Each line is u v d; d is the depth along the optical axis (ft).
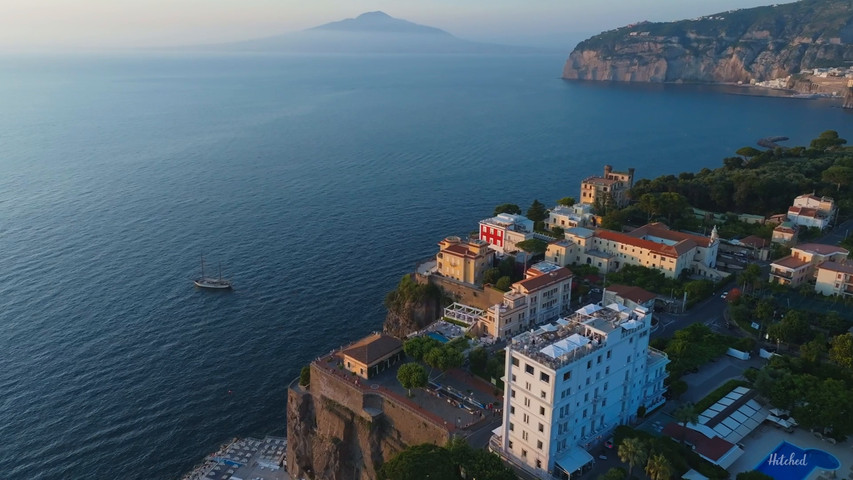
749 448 383.65
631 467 347.56
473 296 631.56
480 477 336.90
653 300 579.07
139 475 456.86
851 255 637.30
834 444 388.78
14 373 545.85
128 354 581.53
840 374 437.58
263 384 553.64
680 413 382.42
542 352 360.28
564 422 358.23
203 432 500.74
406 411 443.73
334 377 485.97
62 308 650.84
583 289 630.74
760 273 603.26
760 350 496.23
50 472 451.12
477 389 479.00
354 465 474.90
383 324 650.02
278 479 472.03
